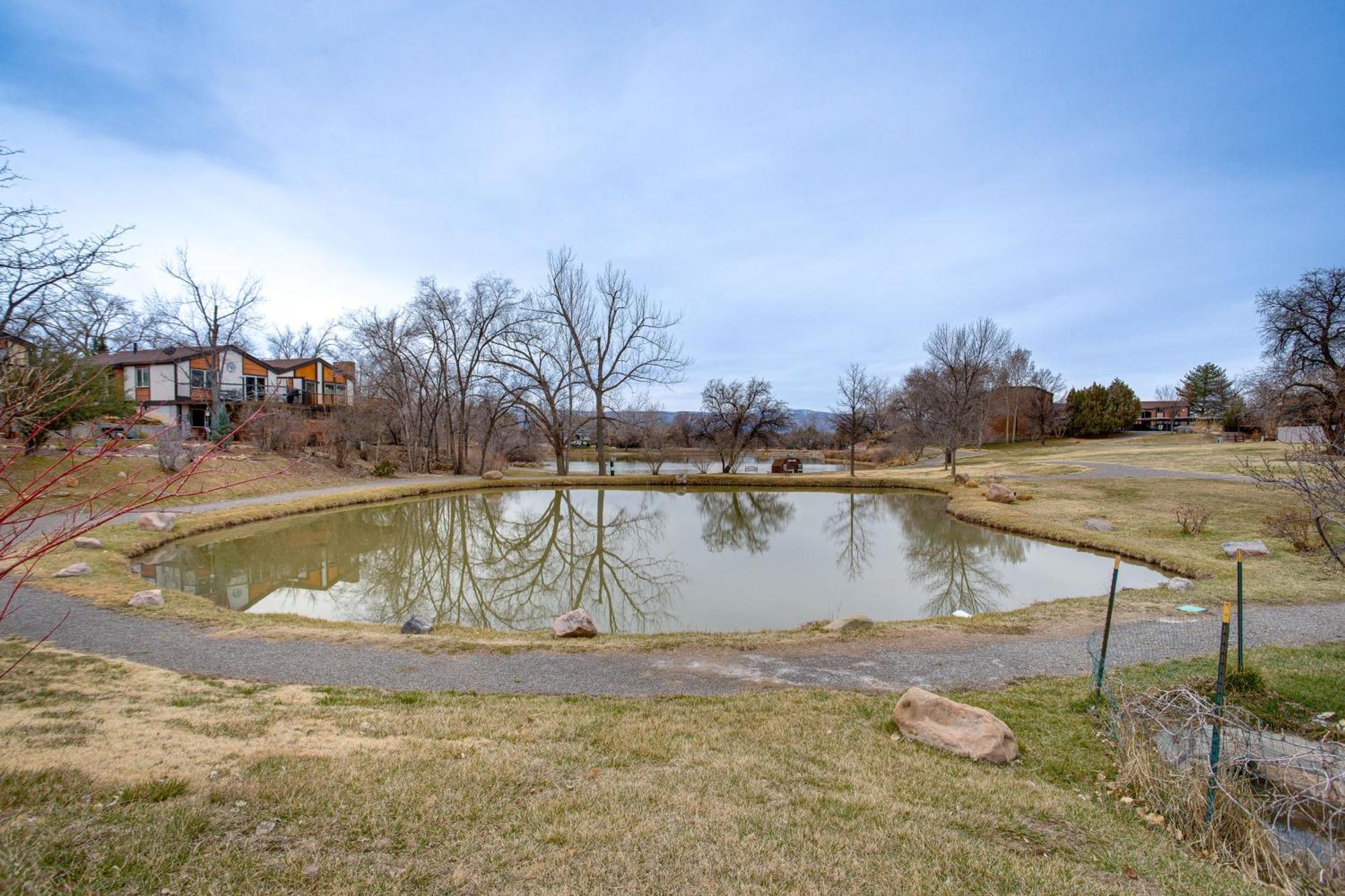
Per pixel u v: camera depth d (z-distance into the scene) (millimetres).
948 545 20016
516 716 6043
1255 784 4676
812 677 7602
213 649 8195
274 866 3287
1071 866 3721
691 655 8453
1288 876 3766
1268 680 6949
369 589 15008
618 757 5090
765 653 8555
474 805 4074
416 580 16188
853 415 41656
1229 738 4770
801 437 73188
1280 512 17469
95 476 19344
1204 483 26812
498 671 7691
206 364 37938
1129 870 3732
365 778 4367
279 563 16641
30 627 8812
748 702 6605
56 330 14117
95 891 2939
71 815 3580
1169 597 11523
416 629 9586
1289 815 4121
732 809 4207
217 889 3057
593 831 3834
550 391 38844
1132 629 9531
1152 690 5758
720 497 34312
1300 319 32594
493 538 22547
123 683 6527
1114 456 41719
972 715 5574
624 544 21844
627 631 11641
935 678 7598
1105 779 5016
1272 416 26859
